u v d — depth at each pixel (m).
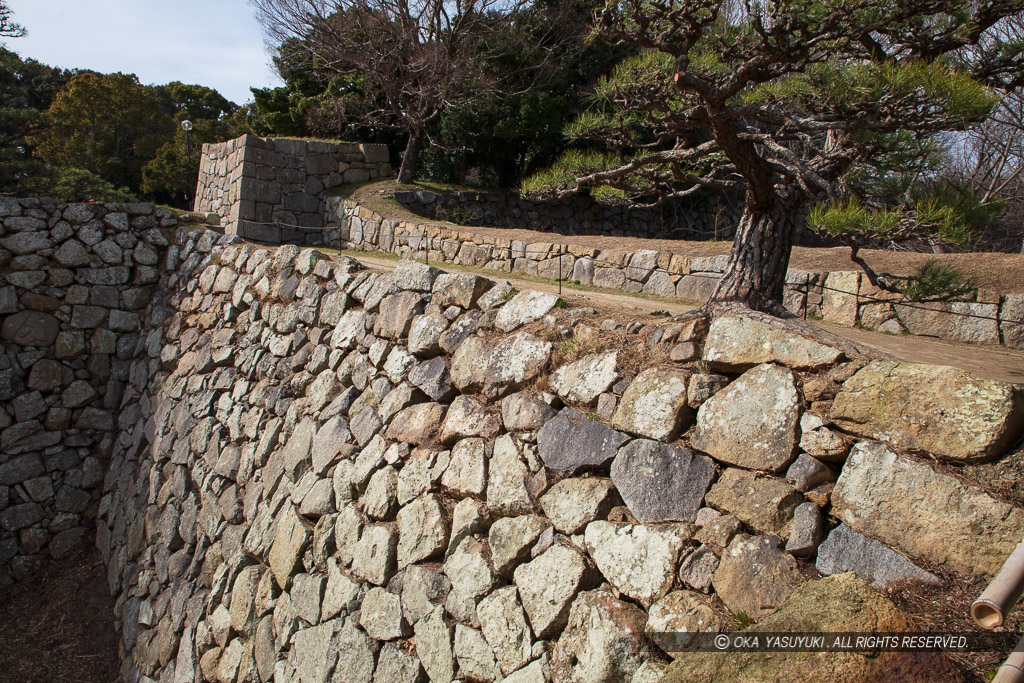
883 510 3.05
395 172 25.41
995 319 8.62
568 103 22.53
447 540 4.98
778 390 3.55
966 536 2.81
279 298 8.74
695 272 10.66
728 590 3.28
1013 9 5.15
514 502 4.56
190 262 11.69
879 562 2.98
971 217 4.93
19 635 9.70
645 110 6.09
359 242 18.11
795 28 4.57
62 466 11.71
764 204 5.12
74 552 11.45
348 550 5.83
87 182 21.16
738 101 6.34
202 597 7.68
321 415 7.01
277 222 19.17
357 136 24.70
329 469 6.49
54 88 40.12
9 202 11.62
